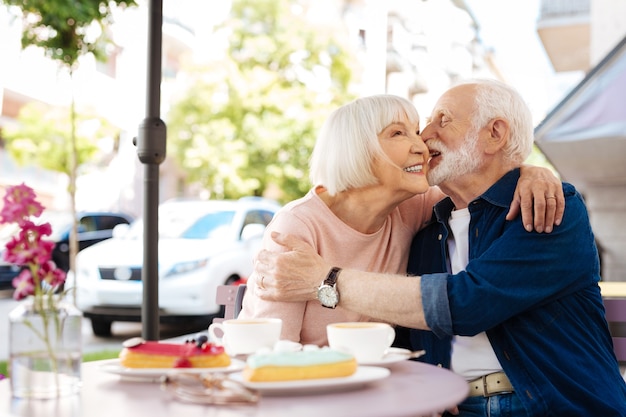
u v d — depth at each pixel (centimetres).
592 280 205
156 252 277
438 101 226
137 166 2181
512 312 192
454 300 186
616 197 815
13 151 1467
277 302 199
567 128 483
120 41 1614
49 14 704
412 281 189
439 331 189
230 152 1862
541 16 1041
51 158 1452
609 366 200
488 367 204
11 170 1736
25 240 133
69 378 133
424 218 236
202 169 1886
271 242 211
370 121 210
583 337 201
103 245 764
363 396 130
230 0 1914
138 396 132
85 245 1269
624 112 467
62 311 134
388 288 188
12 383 132
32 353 131
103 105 1783
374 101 213
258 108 1873
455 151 216
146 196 277
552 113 488
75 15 707
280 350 151
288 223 211
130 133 1939
